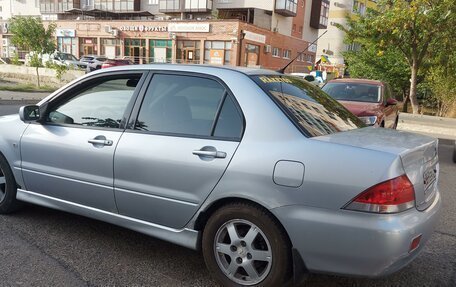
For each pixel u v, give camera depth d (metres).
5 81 26.09
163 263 3.68
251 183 2.96
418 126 16.45
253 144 3.03
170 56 45.12
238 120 3.18
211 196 3.13
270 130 3.04
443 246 4.26
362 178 2.68
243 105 3.19
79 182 3.85
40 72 27.58
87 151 3.76
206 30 42.41
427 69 22.50
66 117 4.10
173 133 3.40
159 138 3.43
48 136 4.07
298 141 2.93
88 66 34.97
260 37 44.78
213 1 48.38
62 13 55.72
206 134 3.26
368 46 25.41
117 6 51.75
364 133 3.33
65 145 3.92
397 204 2.67
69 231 4.27
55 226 4.39
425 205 3.01
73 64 34.84
